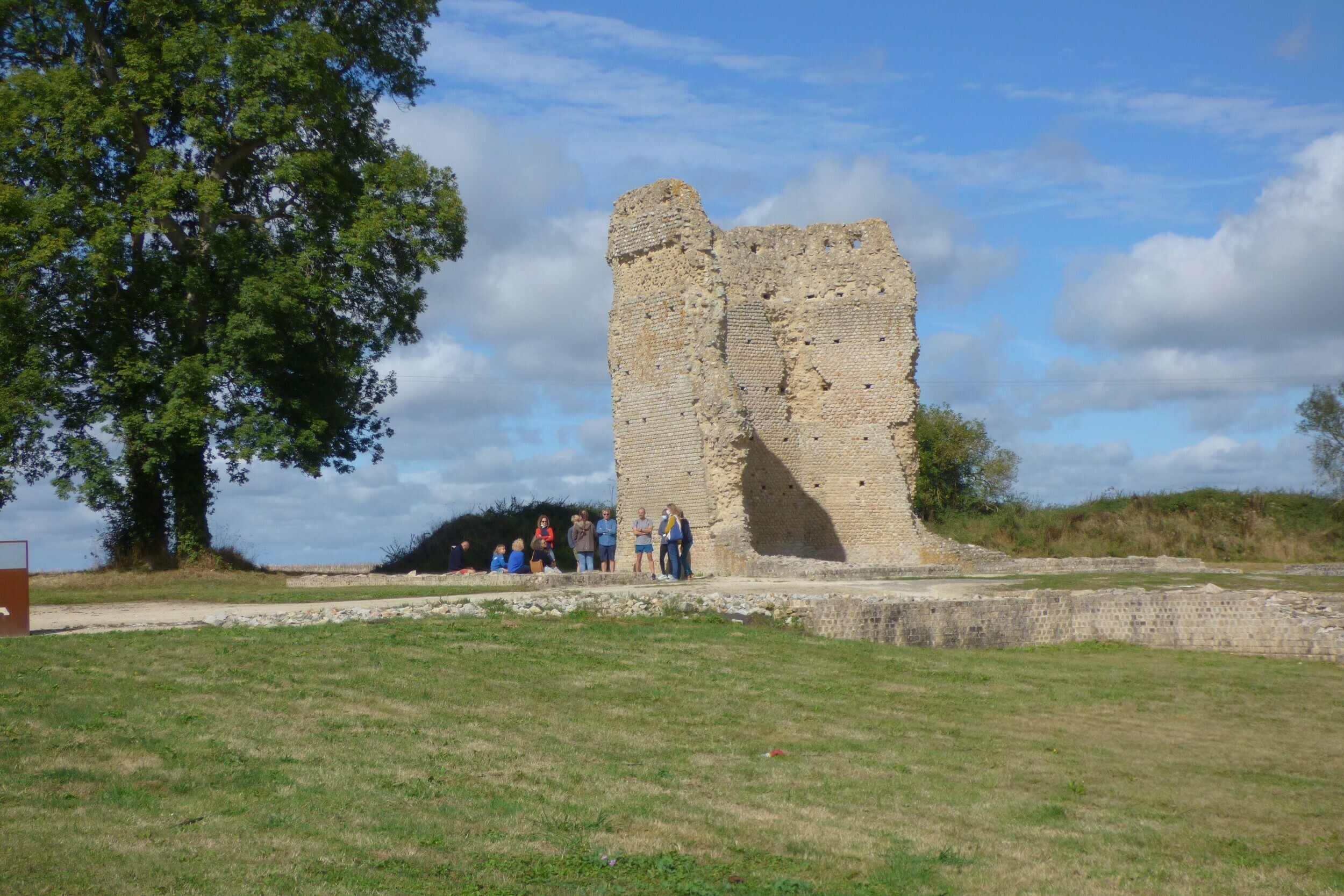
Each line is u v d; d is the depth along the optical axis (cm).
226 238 3052
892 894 778
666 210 3406
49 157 2956
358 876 749
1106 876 839
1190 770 1196
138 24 3116
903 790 1055
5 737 1009
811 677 1556
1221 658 2016
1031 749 1254
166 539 3403
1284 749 1312
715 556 3147
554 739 1153
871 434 3788
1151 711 1502
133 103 3038
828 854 857
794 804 984
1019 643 2102
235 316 2972
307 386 3338
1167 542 4466
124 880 712
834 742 1222
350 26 3484
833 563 3016
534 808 927
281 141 3116
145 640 1510
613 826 894
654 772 1060
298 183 3131
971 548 3616
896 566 3011
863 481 3762
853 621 1964
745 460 3228
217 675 1299
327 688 1273
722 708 1343
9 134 2934
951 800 1029
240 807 873
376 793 933
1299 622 2055
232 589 2584
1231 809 1048
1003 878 820
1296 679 1781
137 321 3181
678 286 3372
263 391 3097
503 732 1163
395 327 3419
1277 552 4297
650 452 3425
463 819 888
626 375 3531
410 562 4162
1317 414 4984
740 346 3759
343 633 1609
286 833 823
